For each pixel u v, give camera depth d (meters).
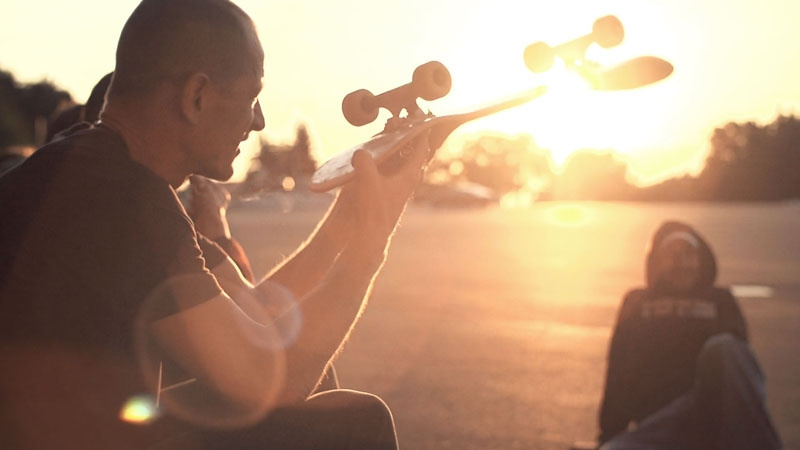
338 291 1.58
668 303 4.20
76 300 1.50
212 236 2.52
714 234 30.14
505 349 8.41
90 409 1.51
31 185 1.54
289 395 1.58
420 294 12.99
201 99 1.62
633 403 4.20
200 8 1.61
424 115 1.73
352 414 1.66
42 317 1.49
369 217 1.59
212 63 1.61
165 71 1.60
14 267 1.51
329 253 1.85
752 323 10.27
